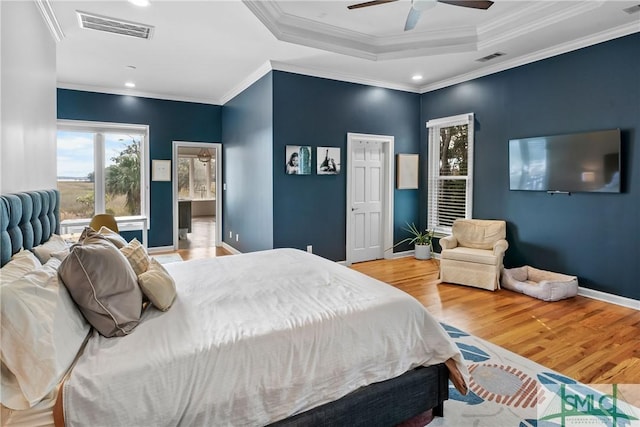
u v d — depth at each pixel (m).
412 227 6.16
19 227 2.04
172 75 5.30
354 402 1.67
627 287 3.71
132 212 6.39
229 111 6.53
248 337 1.55
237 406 1.42
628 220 3.69
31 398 1.19
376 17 3.90
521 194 4.65
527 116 4.54
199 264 2.81
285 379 1.53
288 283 2.32
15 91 2.24
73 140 5.87
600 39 3.82
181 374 1.37
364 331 1.78
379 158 5.86
